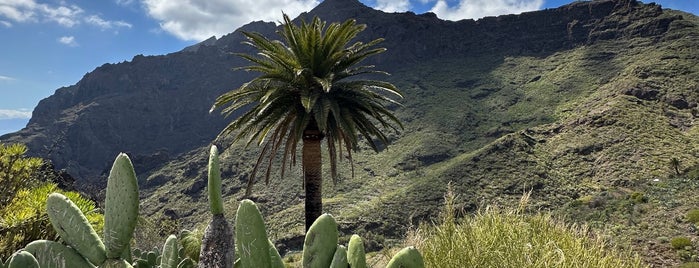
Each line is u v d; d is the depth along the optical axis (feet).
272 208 340.59
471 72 631.56
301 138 70.49
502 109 507.71
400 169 381.19
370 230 228.43
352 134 66.85
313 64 66.44
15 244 17.53
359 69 70.79
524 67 607.37
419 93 572.10
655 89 359.87
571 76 525.34
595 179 248.73
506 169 273.75
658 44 520.42
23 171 25.14
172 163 608.60
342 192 347.36
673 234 96.63
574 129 312.50
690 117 309.42
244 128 69.67
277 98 65.98
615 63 522.88
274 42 67.10
